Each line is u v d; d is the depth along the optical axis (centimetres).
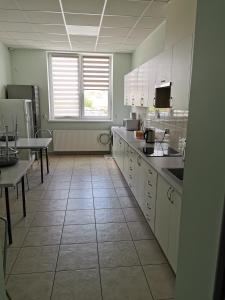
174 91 232
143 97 382
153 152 306
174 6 261
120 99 640
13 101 488
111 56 627
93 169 516
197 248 108
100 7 321
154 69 314
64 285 193
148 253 234
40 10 334
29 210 322
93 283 195
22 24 395
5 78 540
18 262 219
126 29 414
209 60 95
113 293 186
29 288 190
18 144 386
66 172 493
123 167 443
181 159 270
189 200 115
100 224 288
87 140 635
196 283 109
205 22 98
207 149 98
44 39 490
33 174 476
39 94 604
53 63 613
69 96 636
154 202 243
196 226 108
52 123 627
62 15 352
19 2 307
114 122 649
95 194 380
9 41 509
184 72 206
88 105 647
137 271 210
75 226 282
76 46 549
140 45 527
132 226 284
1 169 246
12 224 285
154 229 246
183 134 307
